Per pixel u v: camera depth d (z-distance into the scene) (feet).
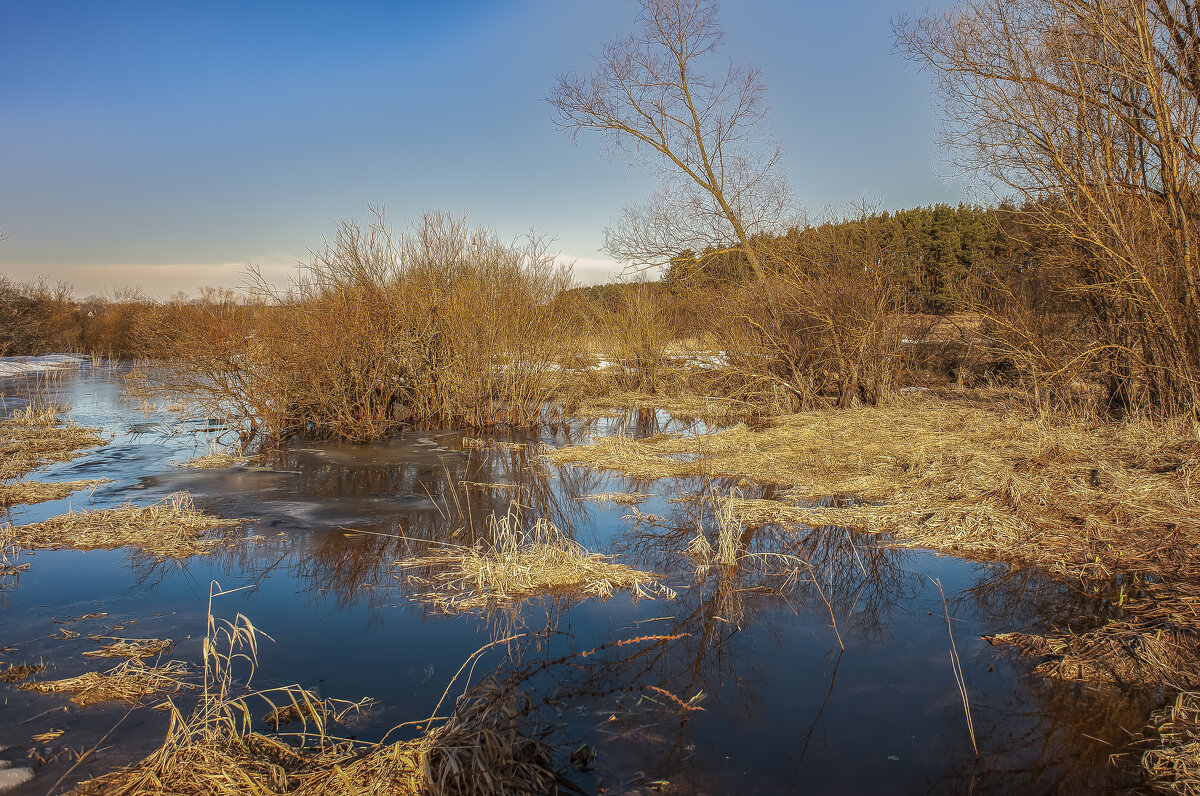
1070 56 33.24
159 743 11.73
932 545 21.31
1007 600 17.65
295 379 39.32
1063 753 11.76
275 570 19.60
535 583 18.60
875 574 19.45
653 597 18.11
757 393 49.67
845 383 46.68
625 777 11.14
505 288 44.04
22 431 39.68
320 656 14.85
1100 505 22.68
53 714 12.52
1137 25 31.99
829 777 11.21
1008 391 45.50
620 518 24.73
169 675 13.91
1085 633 15.37
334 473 30.96
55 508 24.93
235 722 12.25
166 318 41.06
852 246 48.14
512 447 37.09
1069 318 41.34
